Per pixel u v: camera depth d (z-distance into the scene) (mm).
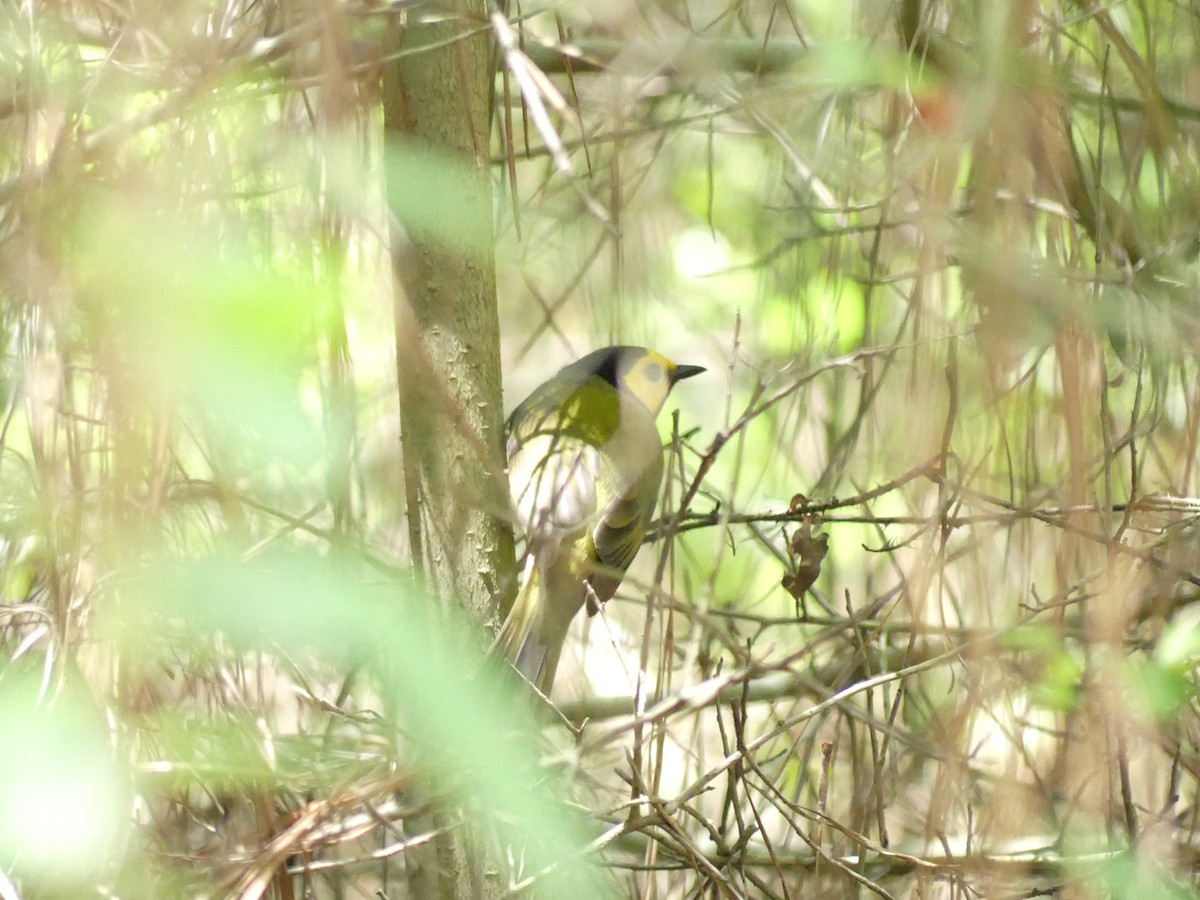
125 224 2791
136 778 4395
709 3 8312
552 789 5336
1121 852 5453
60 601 4277
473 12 5367
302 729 5918
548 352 11203
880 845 6090
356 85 5684
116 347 2586
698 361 11266
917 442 6195
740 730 5242
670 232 10594
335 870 6676
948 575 7312
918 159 5961
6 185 4586
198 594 2398
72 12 4559
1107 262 6332
